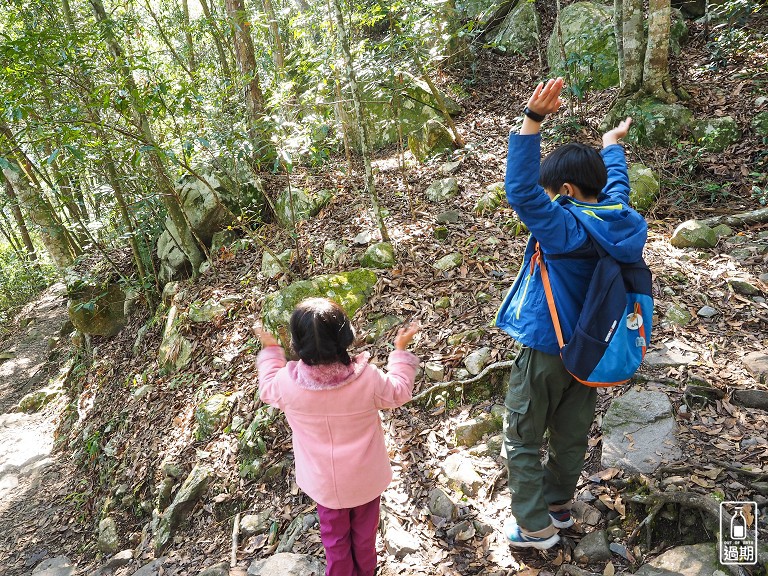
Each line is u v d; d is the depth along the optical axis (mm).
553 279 1958
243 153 5480
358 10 6020
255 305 5309
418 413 3443
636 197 4852
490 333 3732
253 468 3777
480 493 2764
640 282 1926
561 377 2012
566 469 2236
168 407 5094
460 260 4562
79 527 5199
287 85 5242
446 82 8312
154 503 4434
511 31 8930
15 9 6523
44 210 8523
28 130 5012
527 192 1747
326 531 2037
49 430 7277
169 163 6262
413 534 2639
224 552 3330
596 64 6949
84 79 5086
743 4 6129
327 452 1927
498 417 3209
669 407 2740
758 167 4902
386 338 4059
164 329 6398
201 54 9641
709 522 2156
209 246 6758
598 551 2232
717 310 3402
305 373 1880
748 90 5625
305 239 5781
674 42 6891
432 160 6449
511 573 2289
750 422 2596
